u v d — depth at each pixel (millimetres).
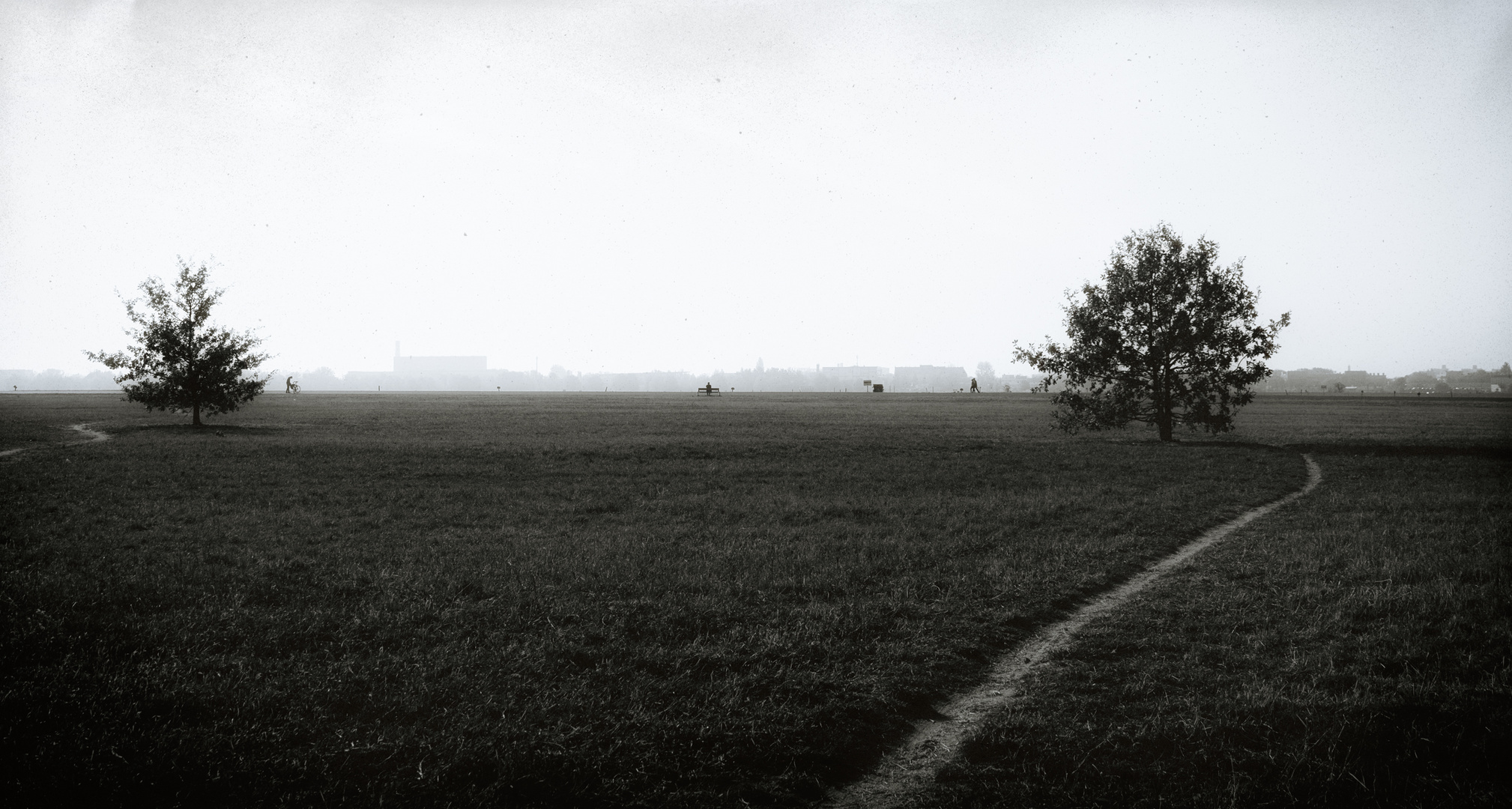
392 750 5934
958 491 20109
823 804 5438
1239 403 35531
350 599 9914
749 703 6770
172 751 5867
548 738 6109
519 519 15867
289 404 75375
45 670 7219
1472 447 32531
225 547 12953
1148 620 9148
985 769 5766
